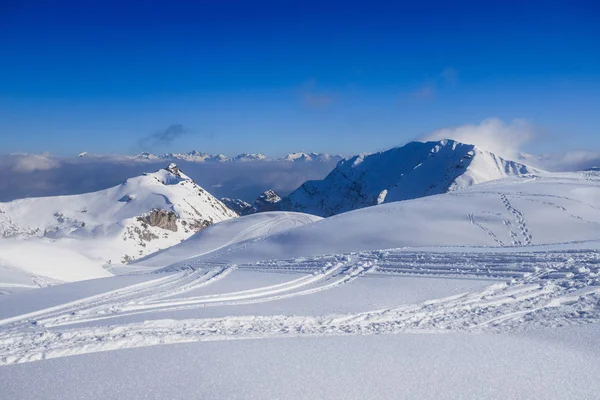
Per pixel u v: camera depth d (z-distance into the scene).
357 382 7.04
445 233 36.62
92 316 12.80
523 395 6.57
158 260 67.25
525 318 12.21
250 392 6.62
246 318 12.25
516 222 37.72
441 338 10.04
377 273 21.03
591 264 18.09
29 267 30.69
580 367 7.88
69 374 7.43
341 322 12.18
